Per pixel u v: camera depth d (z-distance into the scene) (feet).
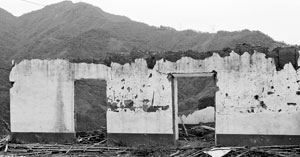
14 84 59.93
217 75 51.62
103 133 63.52
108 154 49.37
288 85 49.21
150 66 54.29
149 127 54.19
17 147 54.75
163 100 53.67
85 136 62.69
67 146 54.34
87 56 133.08
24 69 59.57
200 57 52.26
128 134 55.11
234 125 50.90
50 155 49.75
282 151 46.50
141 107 54.54
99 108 100.01
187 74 53.47
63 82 58.03
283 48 49.62
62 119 58.08
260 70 50.11
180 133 64.54
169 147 50.83
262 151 45.70
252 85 50.34
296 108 48.93
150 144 53.88
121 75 55.57
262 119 49.98
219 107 51.55
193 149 49.39
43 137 58.65
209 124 72.54
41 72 58.90
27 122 59.26
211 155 45.21
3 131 75.36
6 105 93.09
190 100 102.42
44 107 58.70
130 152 49.93
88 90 108.68
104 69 56.44
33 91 59.21
